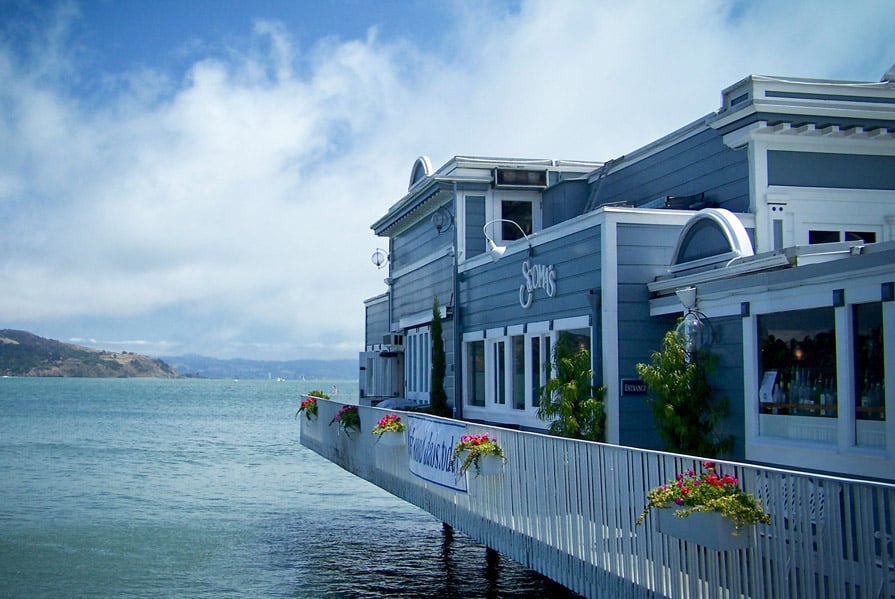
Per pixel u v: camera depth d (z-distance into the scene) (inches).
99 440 2149.4
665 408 477.4
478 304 796.0
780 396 420.8
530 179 871.1
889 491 223.9
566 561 383.6
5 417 3284.9
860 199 597.3
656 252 558.6
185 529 871.1
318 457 1694.1
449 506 535.8
